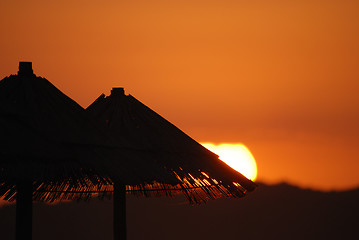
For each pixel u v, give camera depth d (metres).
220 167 21.44
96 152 16.75
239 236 62.41
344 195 72.94
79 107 18.17
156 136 20.67
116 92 21.92
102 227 58.53
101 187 22.84
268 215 67.94
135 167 17.31
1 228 55.97
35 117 16.64
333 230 66.00
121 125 20.64
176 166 19.64
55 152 15.56
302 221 67.31
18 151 14.98
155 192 22.19
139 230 63.16
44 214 59.91
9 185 20.62
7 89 17.70
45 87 18.11
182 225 62.50
